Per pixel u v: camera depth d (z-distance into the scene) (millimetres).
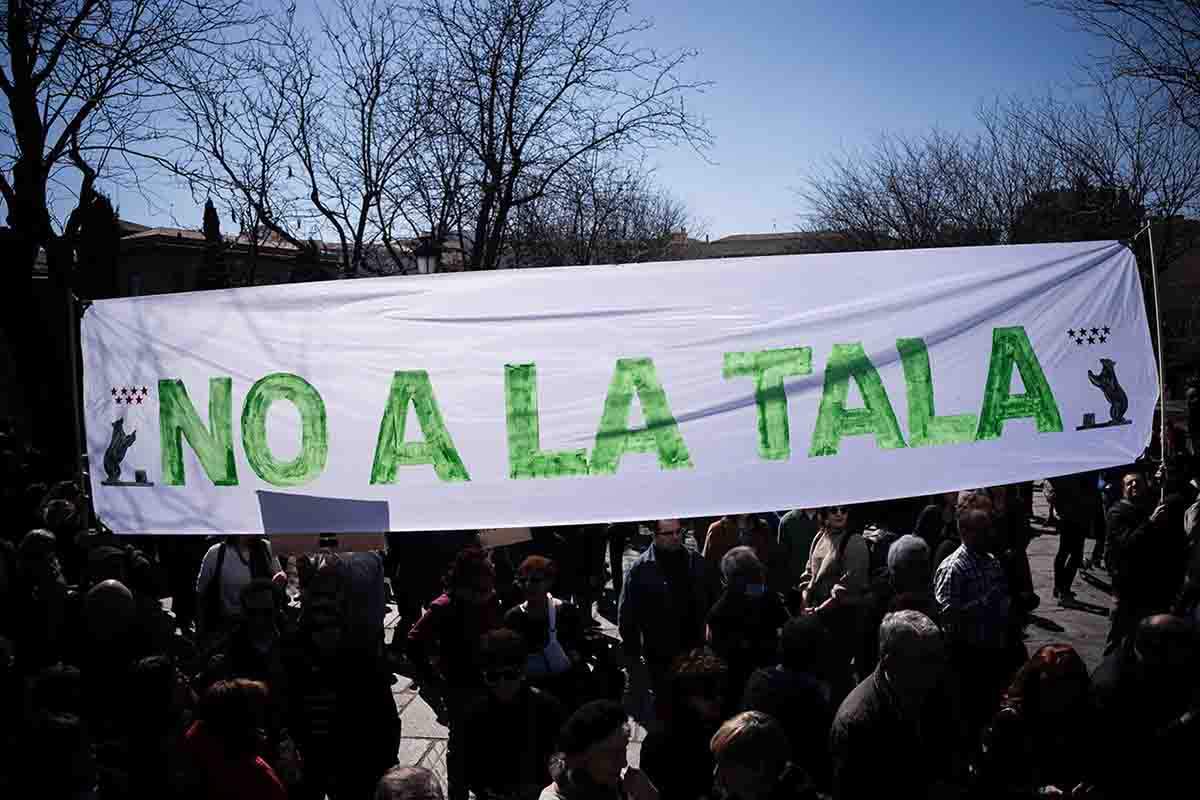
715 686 4078
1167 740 3842
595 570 9898
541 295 4547
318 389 4641
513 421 4551
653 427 4527
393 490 4598
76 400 4797
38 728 3520
